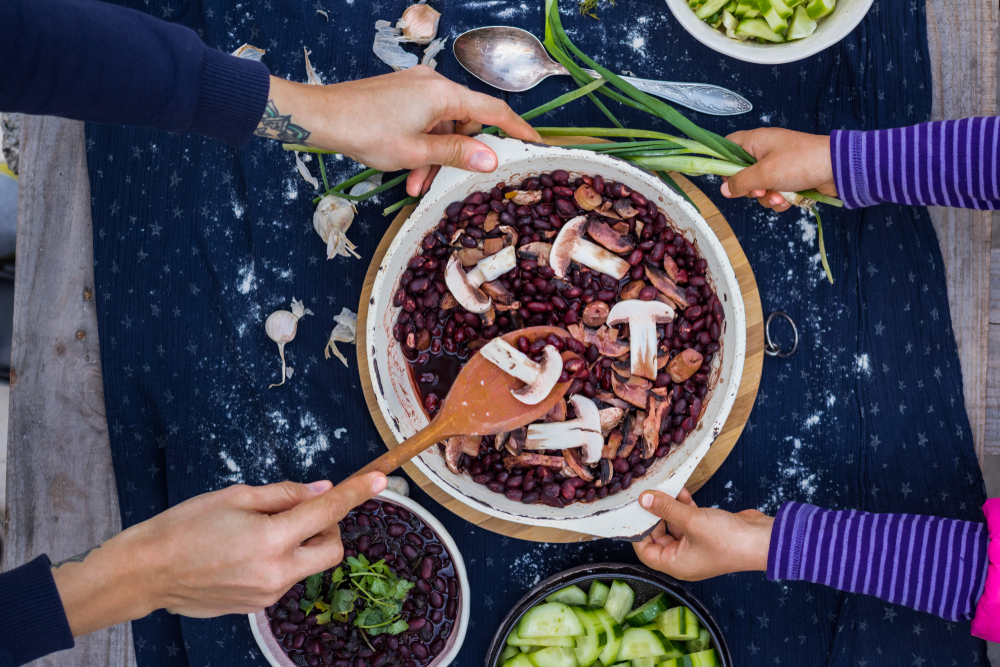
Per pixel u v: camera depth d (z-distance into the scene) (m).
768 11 0.90
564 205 0.90
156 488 0.98
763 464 0.96
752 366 0.93
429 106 0.86
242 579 0.80
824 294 0.97
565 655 0.93
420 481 0.93
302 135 0.86
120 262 0.98
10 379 0.99
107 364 0.98
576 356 0.89
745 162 0.92
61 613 0.81
